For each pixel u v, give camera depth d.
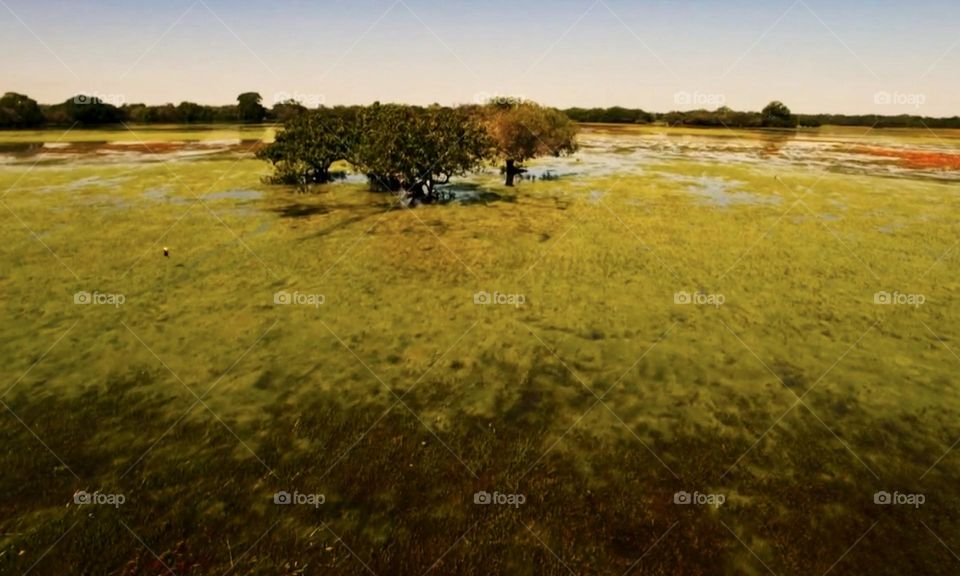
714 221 18.64
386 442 7.44
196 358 9.42
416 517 6.17
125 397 8.29
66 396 8.27
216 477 6.72
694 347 9.98
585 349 9.93
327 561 5.59
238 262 14.04
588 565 5.56
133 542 5.77
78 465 6.87
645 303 11.81
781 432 7.67
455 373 9.14
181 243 15.50
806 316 11.16
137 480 6.64
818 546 5.79
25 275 12.90
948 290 12.39
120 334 10.16
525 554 5.70
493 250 15.25
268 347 9.84
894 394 8.46
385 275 13.31
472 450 7.30
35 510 6.15
